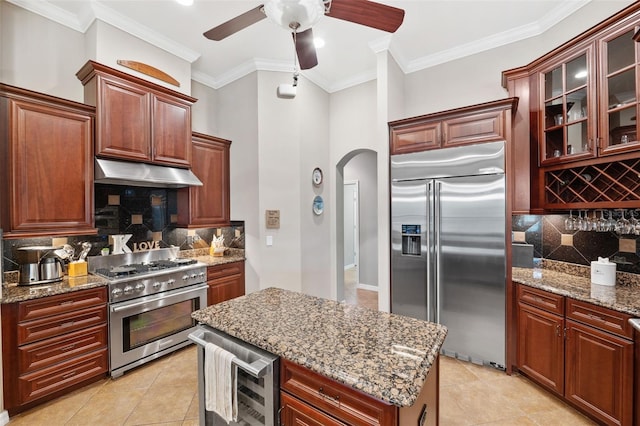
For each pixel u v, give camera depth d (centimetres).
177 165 304
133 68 278
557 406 211
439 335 135
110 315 240
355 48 321
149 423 197
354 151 402
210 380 138
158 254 328
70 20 265
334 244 414
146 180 269
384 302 308
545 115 245
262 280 354
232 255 375
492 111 256
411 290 294
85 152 245
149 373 254
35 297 205
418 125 291
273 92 360
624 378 173
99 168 247
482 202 260
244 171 369
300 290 368
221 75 384
